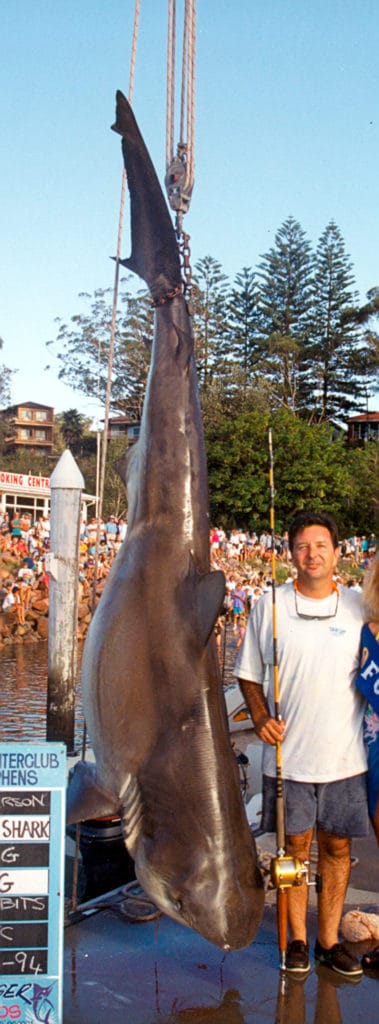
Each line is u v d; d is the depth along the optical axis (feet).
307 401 206.28
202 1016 10.61
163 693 10.63
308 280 205.16
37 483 120.26
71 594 38.17
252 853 11.01
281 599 11.85
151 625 10.66
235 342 207.72
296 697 11.57
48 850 10.16
